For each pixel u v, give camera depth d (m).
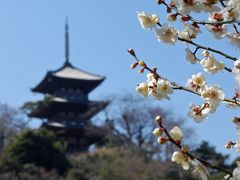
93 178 56.31
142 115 72.00
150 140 67.69
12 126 78.31
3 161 55.31
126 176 54.81
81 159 62.62
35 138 58.47
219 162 52.38
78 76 78.88
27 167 54.97
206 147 55.84
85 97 78.56
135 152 64.44
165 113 71.56
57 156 58.91
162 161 56.62
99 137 76.06
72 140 77.75
